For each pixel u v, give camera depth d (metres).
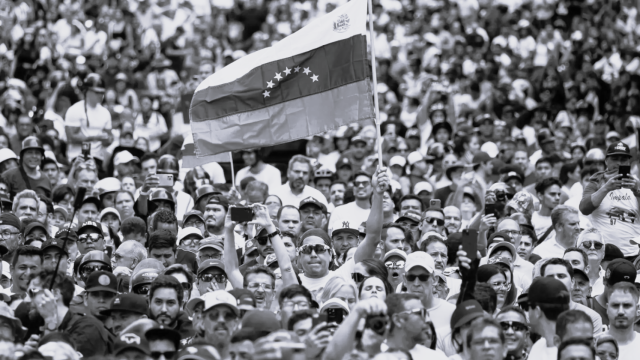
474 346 13.51
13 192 25.56
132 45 45.75
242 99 19.86
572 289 17.62
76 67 40.56
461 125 35.38
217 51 47.62
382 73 43.34
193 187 27.20
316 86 19.55
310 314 13.77
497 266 17.42
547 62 46.97
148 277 17.11
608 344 15.08
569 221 21.30
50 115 34.31
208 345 13.31
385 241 19.80
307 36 19.69
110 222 23.12
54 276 15.28
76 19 45.75
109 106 36.19
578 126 40.31
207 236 22.22
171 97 38.59
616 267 17.47
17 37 42.84
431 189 27.70
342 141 33.88
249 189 25.27
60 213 23.91
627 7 52.72
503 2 52.72
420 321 14.09
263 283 16.81
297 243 20.86
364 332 12.79
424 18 49.78
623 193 22.83
